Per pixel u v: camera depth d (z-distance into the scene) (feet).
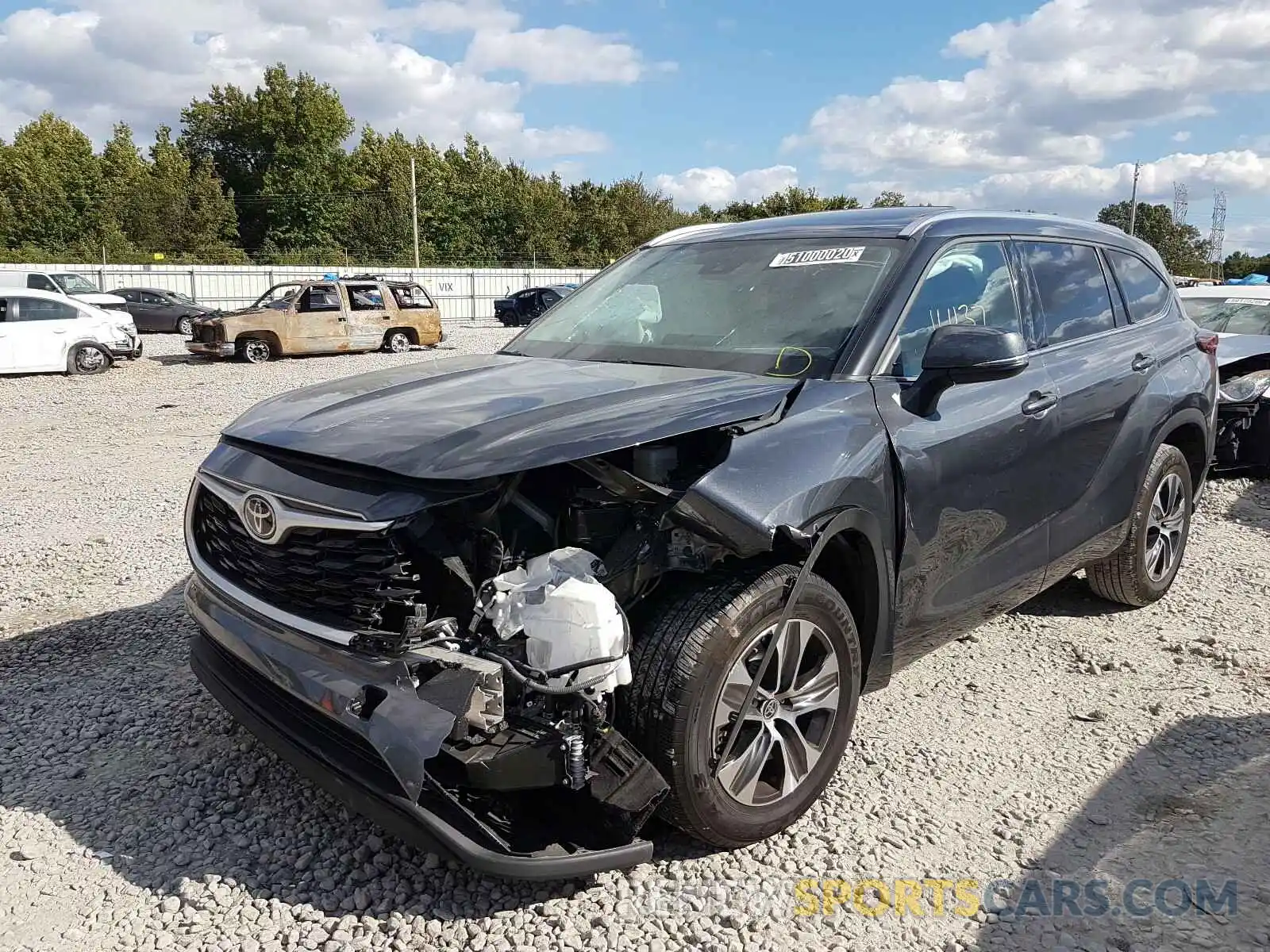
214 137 243.40
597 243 238.07
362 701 7.97
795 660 9.40
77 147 210.59
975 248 12.40
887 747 11.64
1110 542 14.51
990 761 11.34
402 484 8.18
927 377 10.69
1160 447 15.51
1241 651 14.55
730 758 9.05
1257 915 8.64
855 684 10.03
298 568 8.59
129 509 24.02
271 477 9.02
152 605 16.62
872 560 9.93
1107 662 14.16
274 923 8.53
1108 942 8.30
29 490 26.43
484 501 8.30
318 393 10.97
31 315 56.90
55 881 9.12
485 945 8.25
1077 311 13.97
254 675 9.37
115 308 93.04
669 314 12.27
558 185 242.17
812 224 13.16
